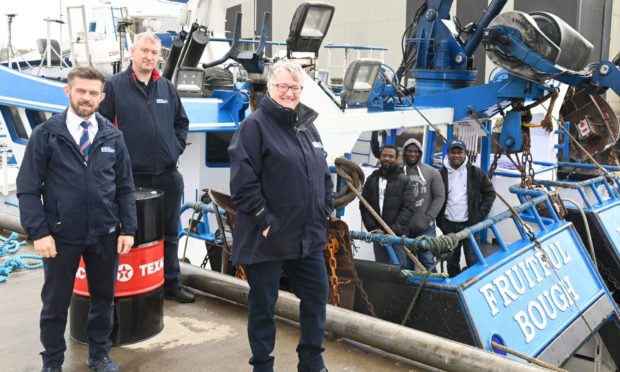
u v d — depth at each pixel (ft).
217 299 15.46
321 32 16.84
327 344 13.15
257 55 15.38
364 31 65.62
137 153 13.30
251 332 10.20
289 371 11.91
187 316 14.38
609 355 20.90
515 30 17.24
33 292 15.78
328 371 11.87
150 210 12.71
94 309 11.09
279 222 9.67
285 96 9.53
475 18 57.62
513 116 18.93
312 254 10.18
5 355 12.17
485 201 18.81
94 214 10.23
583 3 53.98
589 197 25.71
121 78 13.20
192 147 18.92
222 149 19.39
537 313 15.21
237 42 18.20
